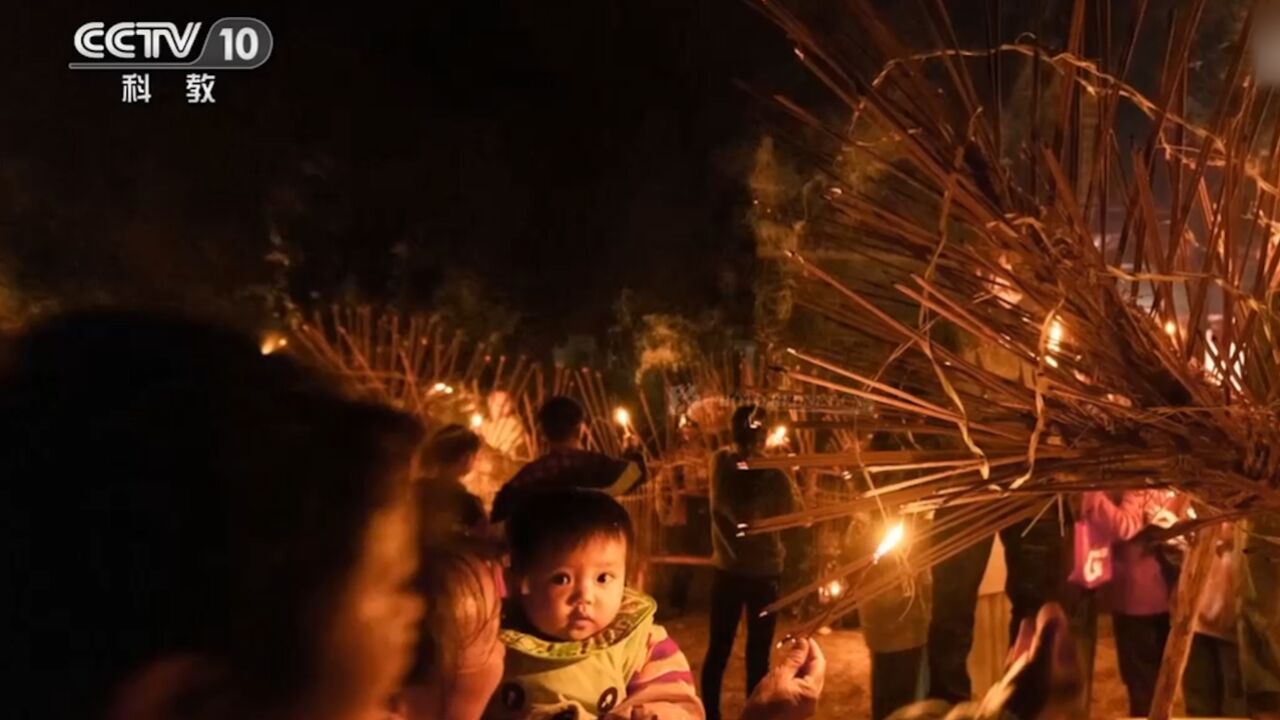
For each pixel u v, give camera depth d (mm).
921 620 4074
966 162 1563
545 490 2301
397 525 803
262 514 721
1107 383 1572
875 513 2057
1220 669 4176
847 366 1815
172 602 697
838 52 1589
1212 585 4078
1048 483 1571
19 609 694
